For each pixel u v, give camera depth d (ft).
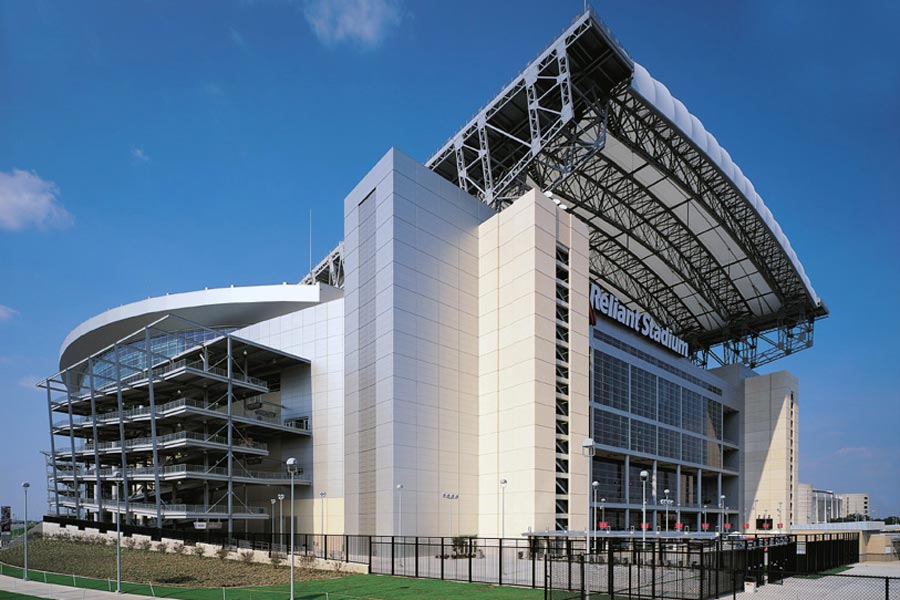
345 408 211.20
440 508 186.39
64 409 274.16
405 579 111.96
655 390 289.53
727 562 94.07
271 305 273.33
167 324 289.12
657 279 354.13
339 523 216.74
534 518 180.24
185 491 232.94
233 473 216.54
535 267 196.75
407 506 177.99
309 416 234.79
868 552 203.92
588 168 263.29
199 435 206.49
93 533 189.98
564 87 208.54
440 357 197.16
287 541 192.24
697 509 310.45
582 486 200.54
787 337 371.76
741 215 285.43
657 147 250.57
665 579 97.55
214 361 234.99
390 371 183.62
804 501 385.91
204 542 165.17
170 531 172.24
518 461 188.14
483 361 207.82
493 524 191.42
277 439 239.91
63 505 261.03
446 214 209.77
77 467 268.62
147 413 215.72
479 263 217.15
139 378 239.09
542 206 204.13
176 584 111.55
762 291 345.51
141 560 143.84
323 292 267.59
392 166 195.42
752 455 362.53
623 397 263.70
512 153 237.86
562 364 203.51
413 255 195.72
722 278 342.44
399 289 189.47
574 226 220.02
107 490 278.26
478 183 248.93
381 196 199.93
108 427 245.65
